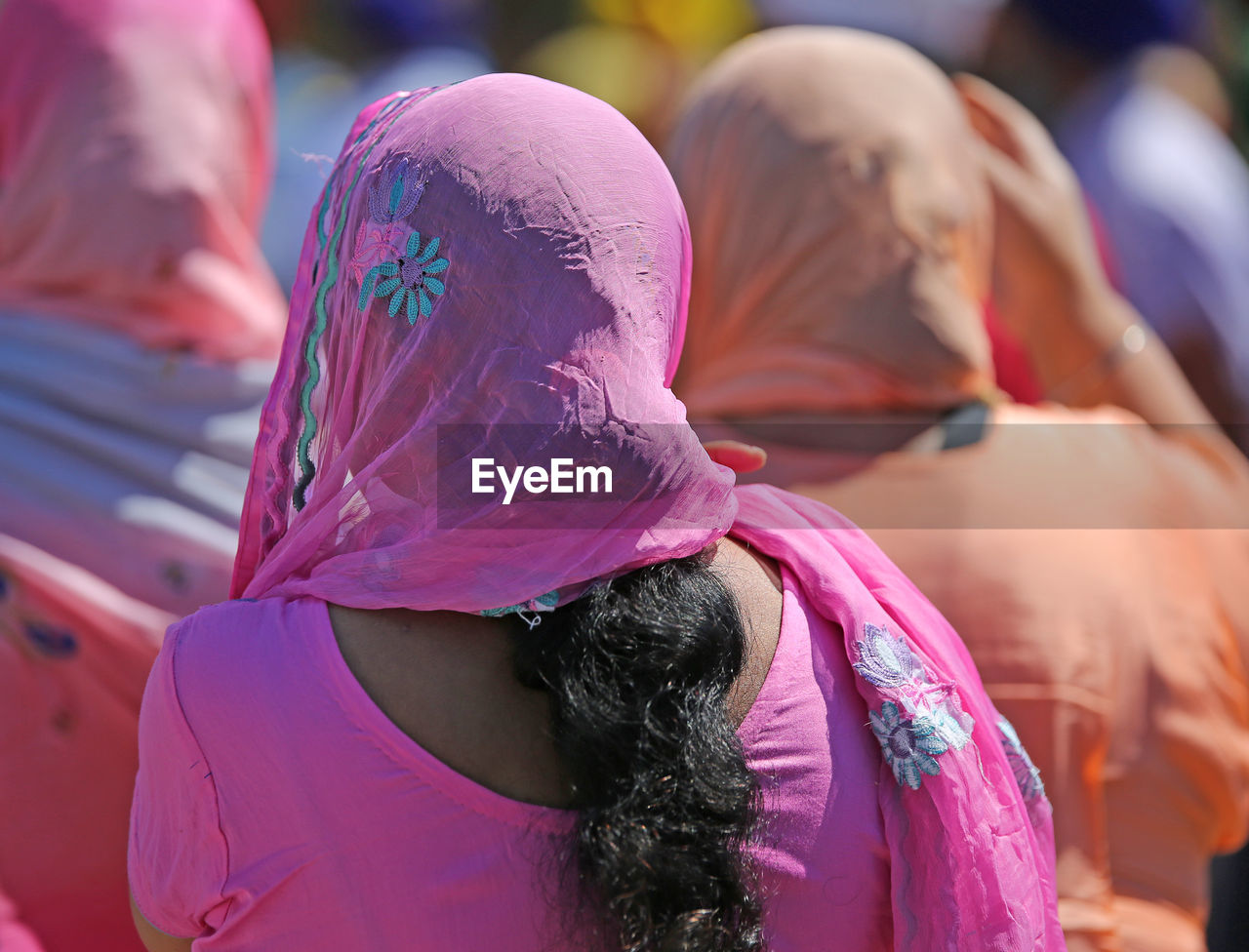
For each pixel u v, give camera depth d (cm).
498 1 1529
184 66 702
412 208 357
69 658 622
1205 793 594
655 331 360
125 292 677
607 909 319
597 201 353
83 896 615
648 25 1523
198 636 360
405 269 355
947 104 676
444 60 1348
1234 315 1104
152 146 682
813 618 379
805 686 362
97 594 623
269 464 412
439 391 353
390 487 359
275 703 344
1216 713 595
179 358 669
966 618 575
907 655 376
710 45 1564
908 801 358
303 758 341
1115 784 580
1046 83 1231
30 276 685
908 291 617
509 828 336
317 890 340
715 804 319
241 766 345
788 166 636
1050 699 562
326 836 339
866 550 412
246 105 739
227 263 707
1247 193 1175
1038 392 759
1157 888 584
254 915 347
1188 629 600
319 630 352
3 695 609
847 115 637
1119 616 582
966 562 579
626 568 350
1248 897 902
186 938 379
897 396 613
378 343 365
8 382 661
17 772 607
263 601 367
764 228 641
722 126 664
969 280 661
